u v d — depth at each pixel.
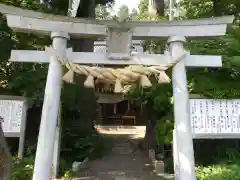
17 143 8.29
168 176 8.23
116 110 21.02
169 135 7.66
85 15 12.59
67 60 4.82
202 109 6.54
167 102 8.19
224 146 7.58
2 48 8.36
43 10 10.16
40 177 4.59
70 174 7.93
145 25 5.41
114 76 4.94
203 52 7.41
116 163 9.78
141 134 15.40
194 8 10.35
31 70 8.80
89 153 10.20
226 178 6.19
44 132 4.80
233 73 7.09
